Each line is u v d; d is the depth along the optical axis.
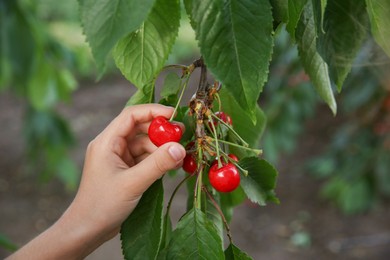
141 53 0.30
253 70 0.26
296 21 0.27
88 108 3.10
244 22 0.26
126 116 0.36
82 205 0.37
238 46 0.26
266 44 0.26
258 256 1.66
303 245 1.70
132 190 0.34
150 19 0.29
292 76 1.55
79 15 0.23
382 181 1.67
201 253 0.30
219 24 0.26
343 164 1.81
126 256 0.32
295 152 2.35
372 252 1.63
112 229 0.37
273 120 1.58
